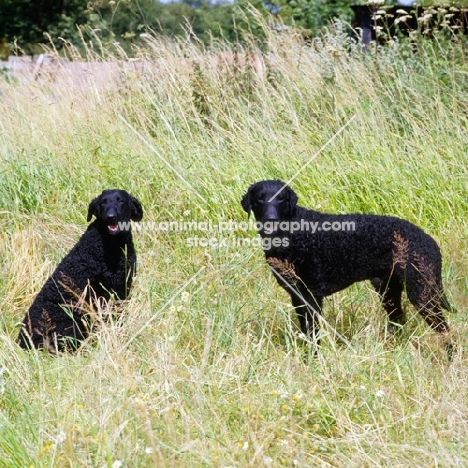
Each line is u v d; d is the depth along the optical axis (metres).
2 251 10.52
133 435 5.97
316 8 33.59
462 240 10.30
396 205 11.25
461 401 6.75
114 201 8.63
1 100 14.40
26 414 6.29
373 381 6.94
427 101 12.91
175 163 12.17
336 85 13.59
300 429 6.39
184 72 14.23
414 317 8.65
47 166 12.52
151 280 9.61
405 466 5.80
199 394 6.56
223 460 5.75
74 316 8.53
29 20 40.84
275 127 12.96
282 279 8.13
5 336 8.07
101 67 14.91
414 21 18.92
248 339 7.86
